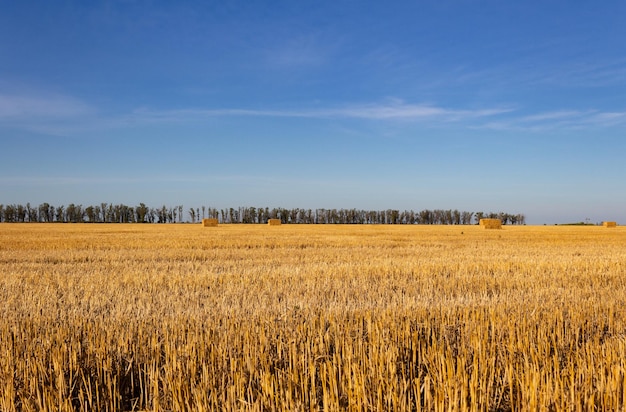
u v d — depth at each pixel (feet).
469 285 42.34
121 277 46.42
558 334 22.31
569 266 55.11
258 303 32.27
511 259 64.54
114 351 20.43
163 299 34.45
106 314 29.30
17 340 21.52
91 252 76.74
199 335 22.20
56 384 17.22
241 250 82.12
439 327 24.47
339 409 15.16
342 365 18.51
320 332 21.43
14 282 42.22
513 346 19.72
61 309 30.50
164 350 20.93
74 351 19.06
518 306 30.09
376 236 138.00
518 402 15.08
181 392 16.53
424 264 56.44
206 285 42.01
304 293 37.78
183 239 112.06
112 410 16.35
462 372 16.51
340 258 67.51
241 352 20.03
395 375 16.79
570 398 14.98
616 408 14.61
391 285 41.73
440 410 14.30
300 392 16.53
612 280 45.29
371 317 26.05
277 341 20.83
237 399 15.66
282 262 62.13
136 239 111.55
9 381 16.75
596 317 27.22
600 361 17.83
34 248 84.99
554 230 213.87
